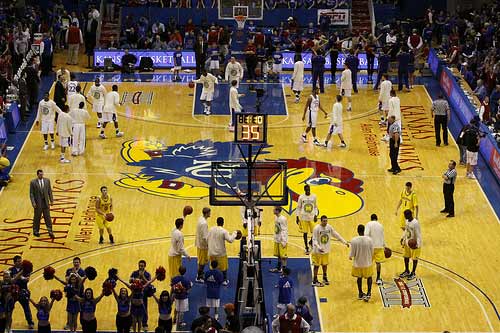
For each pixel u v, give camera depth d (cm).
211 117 4294
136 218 3278
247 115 2752
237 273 2934
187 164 3747
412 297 2823
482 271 2977
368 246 2744
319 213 3338
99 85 4028
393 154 3656
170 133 4078
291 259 3020
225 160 3788
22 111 4181
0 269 2917
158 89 4691
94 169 3675
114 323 2659
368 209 3375
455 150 3934
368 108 4425
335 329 2648
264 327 2403
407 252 2895
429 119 4284
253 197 2958
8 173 3600
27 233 3155
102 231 3094
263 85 4806
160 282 2881
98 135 4034
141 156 3816
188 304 2761
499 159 3600
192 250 3073
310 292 2838
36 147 3881
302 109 4422
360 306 2770
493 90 4269
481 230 3241
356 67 4625
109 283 2541
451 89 4503
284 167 2961
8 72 4472
